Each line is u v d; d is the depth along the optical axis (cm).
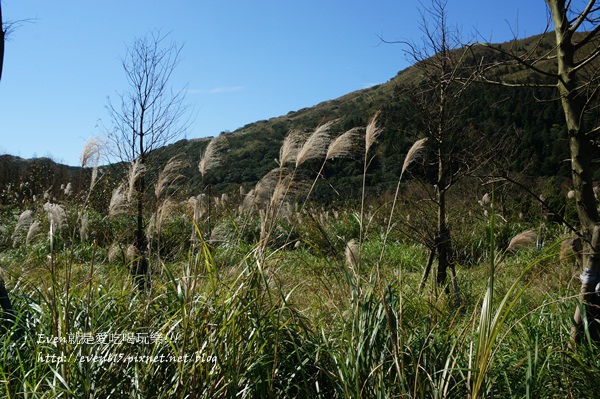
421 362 405
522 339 504
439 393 371
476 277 888
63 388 366
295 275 805
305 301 629
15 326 428
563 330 512
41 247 927
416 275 959
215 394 368
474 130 913
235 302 418
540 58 561
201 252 480
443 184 827
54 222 468
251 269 442
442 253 805
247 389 381
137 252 593
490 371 396
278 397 397
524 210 1516
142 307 461
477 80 579
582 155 515
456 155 814
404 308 487
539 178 1975
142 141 857
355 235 1441
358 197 2088
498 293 716
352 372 385
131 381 389
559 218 509
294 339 429
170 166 539
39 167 2294
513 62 557
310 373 419
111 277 589
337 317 483
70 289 463
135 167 529
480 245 1220
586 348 478
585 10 497
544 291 692
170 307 448
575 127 516
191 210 571
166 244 724
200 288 482
